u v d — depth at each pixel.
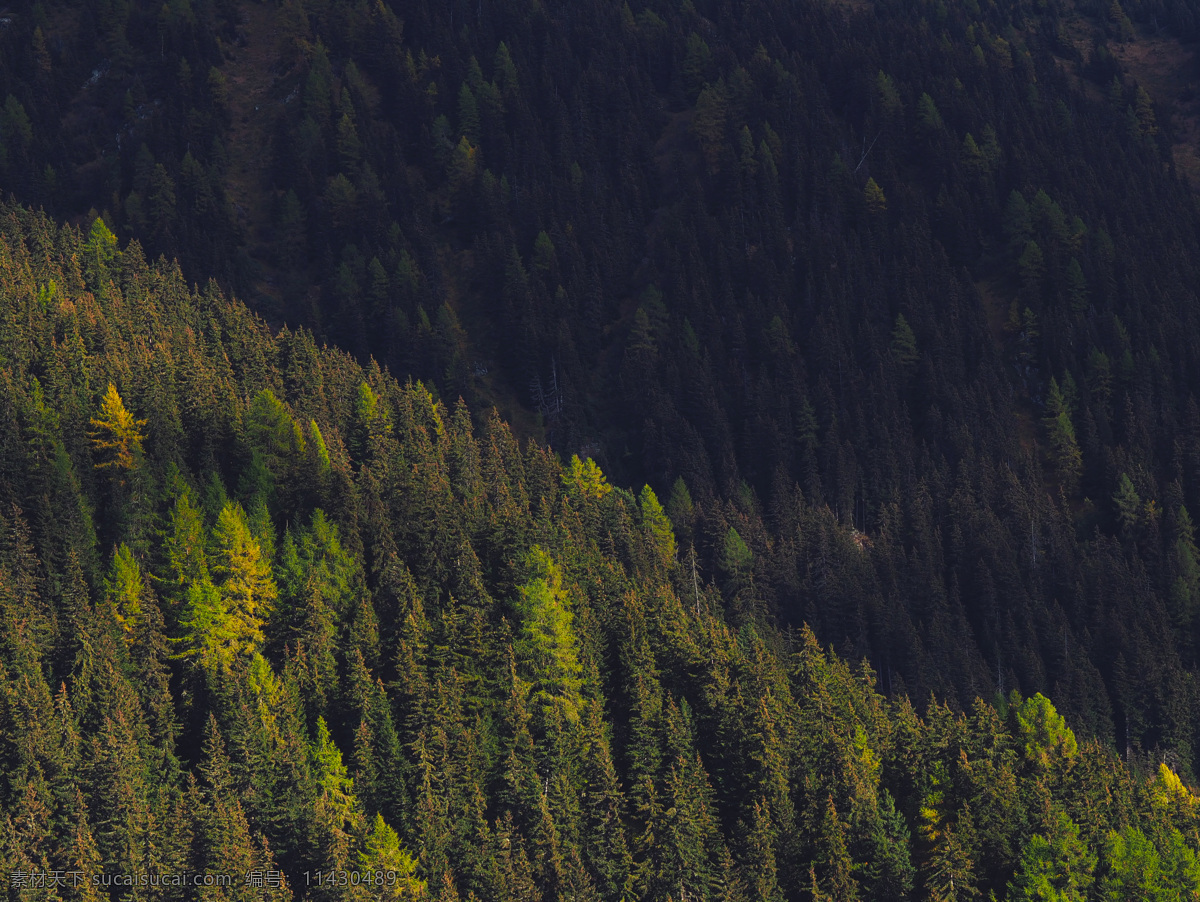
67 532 104.88
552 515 135.25
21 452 110.56
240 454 123.69
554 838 88.00
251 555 102.75
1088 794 98.81
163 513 112.56
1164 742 147.00
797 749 98.25
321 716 95.81
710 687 100.88
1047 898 89.00
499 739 94.88
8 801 83.56
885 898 90.88
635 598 109.69
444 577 111.25
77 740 86.50
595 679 100.94
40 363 129.00
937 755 99.19
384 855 83.06
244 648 99.44
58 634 96.31
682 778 93.00
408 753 93.00
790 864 91.56
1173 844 95.00
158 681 95.50
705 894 87.88
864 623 150.75
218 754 87.50
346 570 107.94
